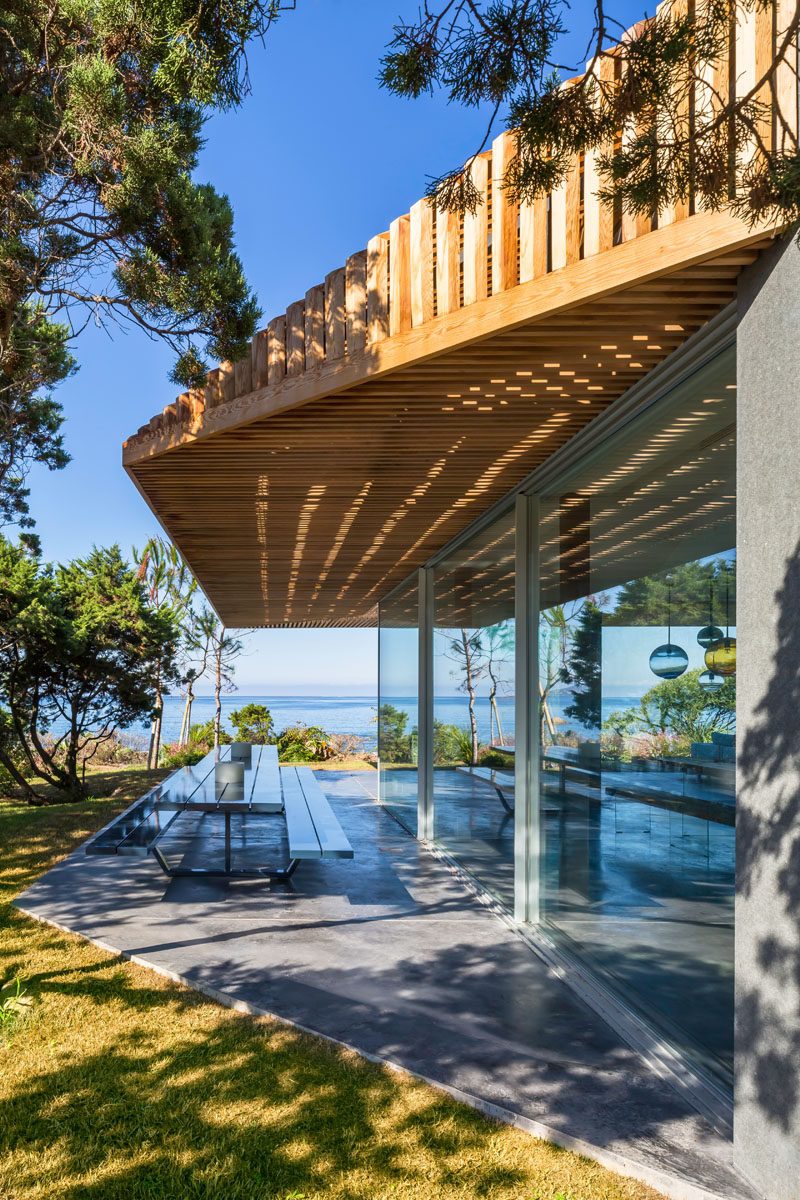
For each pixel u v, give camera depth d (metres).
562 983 4.82
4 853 8.59
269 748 13.23
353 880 7.53
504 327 3.21
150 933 5.73
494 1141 3.13
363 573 10.23
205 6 2.12
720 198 2.21
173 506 6.39
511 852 6.48
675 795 3.91
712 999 3.51
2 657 14.54
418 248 3.49
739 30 2.54
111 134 4.30
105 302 5.13
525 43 2.13
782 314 2.68
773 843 2.74
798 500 2.62
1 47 4.46
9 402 6.79
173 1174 2.91
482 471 5.60
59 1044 3.96
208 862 8.10
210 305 4.93
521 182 2.36
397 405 4.18
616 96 2.20
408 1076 3.64
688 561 3.75
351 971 4.99
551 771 5.82
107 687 15.65
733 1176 2.85
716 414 3.49
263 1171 2.93
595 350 3.54
